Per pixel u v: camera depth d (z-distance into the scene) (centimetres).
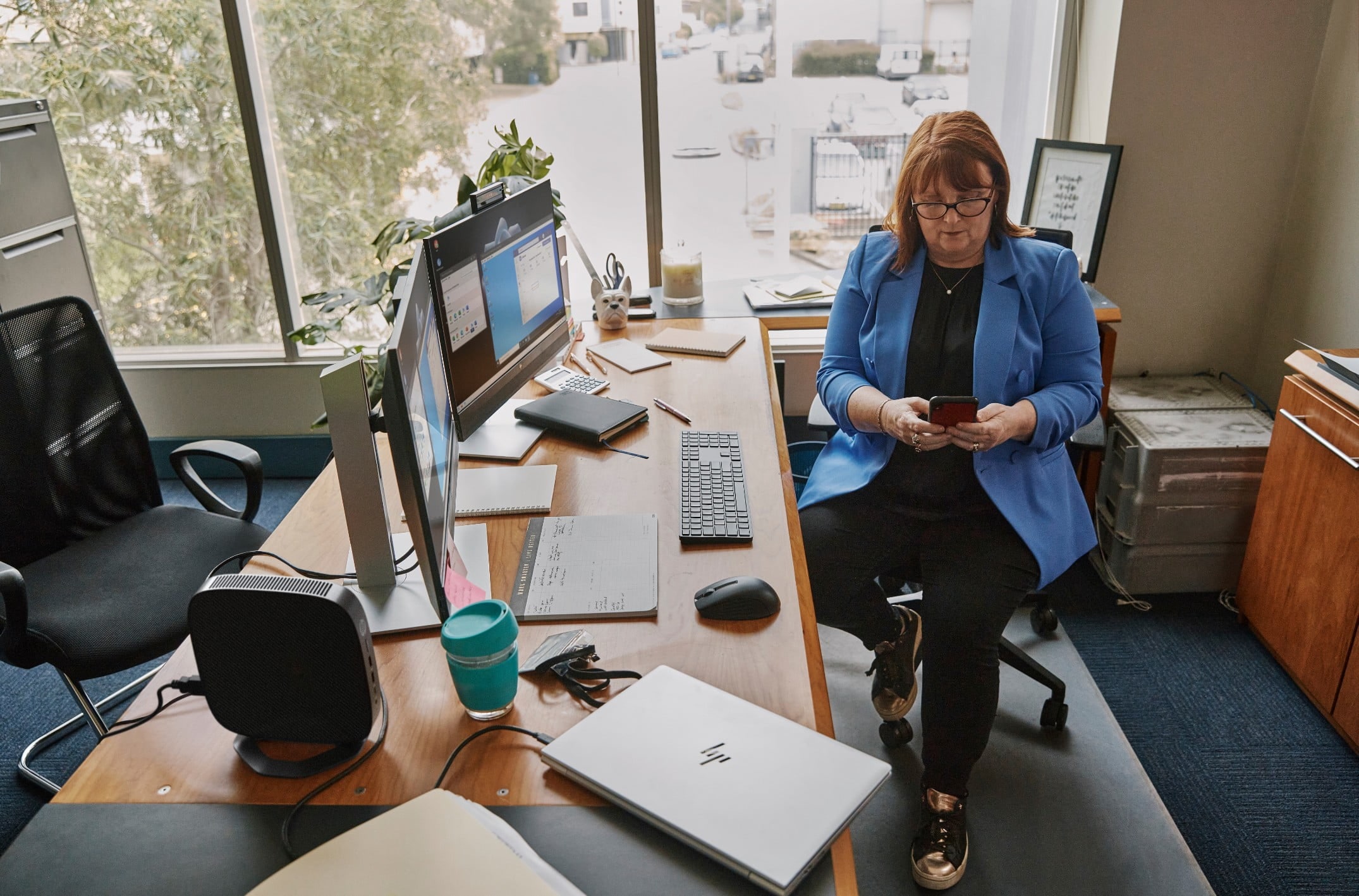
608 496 164
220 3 289
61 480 197
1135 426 250
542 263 204
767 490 166
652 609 132
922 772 197
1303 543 211
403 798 103
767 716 108
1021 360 178
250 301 325
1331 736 206
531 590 137
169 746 112
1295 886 172
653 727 107
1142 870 174
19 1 292
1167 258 276
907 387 185
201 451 207
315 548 153
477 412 173
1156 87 259
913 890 172
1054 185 276
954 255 180
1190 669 229
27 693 233
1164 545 249
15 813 196
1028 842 181
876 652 198
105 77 300
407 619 132
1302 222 261
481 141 305
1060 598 258
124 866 95
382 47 295
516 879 87
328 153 308
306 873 89
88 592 182
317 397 327
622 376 218
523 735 111
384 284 240
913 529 181
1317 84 254
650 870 92
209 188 311
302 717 108
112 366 206
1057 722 207
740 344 234
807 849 90
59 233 290
